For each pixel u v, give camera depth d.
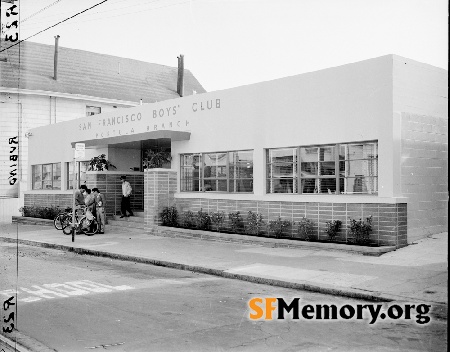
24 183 28.36
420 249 12.52
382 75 12.95
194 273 11.49
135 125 20.52
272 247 14.33
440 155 14.30
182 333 6.66
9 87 27.70
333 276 10.09
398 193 12.90
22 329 6.86
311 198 14.37
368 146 13.41
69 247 15.64
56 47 31.55
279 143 15.25
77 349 6.03
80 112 31.62
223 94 16.89
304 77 14.62
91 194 18.89
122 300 8.66
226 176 17.03
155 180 18.25
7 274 11.36
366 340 6.37
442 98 14.39
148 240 16.62
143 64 38.97
